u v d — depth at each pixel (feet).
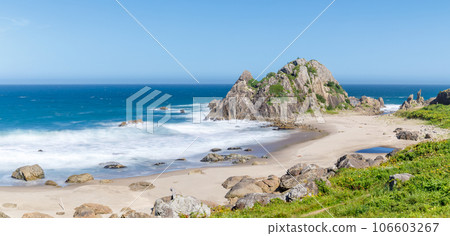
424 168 68.03
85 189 88.02
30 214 62.08
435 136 157.28
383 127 204.13
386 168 72.64
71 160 123.24
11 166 114.01
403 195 50.65
